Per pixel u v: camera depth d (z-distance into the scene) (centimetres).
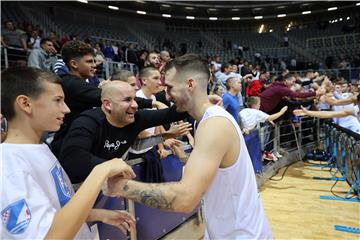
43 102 86
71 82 174
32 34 710
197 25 1877
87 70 187
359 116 458
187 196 90
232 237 106
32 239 71
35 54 468
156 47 1559
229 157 101
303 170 493
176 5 1566
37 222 72
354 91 602
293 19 1856
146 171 198
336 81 716
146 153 201
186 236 250
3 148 80
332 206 338
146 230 199
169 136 198
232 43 1747
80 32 1391
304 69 1303
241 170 104
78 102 173
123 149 161
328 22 1716
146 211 198
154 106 203
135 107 150
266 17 1784
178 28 1850
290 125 541
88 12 1526
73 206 75
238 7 1631
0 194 73
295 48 1597
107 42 1152
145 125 166
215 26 1895
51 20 1336
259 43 1752
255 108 441
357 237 267
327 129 546
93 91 171
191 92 109
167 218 225
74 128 142
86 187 78
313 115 351
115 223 109
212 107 106
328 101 382
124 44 1192
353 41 1473
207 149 95
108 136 150
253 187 109
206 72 111
